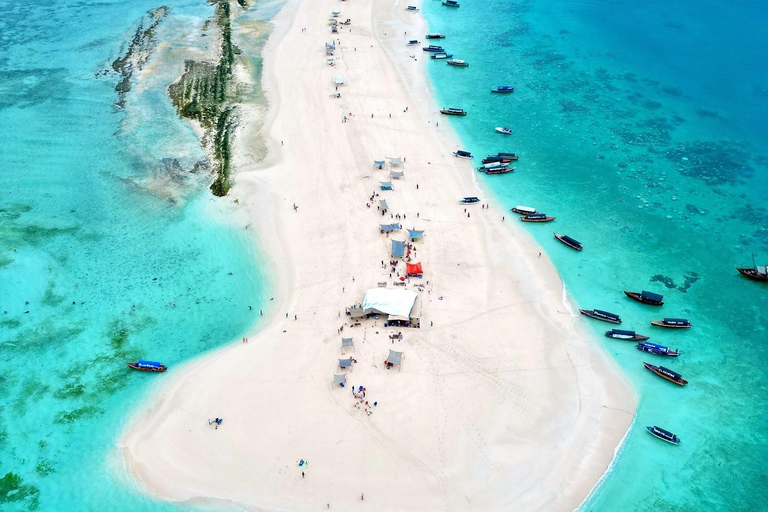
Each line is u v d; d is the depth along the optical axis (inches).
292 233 2896.2
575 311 2524.6
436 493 1833.2
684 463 1957.4
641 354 2338.8
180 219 3019.2
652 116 3932.1
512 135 3750.0
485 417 2059.5
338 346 2316.7
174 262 2763.3
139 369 2256.4
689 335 2422.5
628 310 2536.9
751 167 3427.7
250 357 2285.9
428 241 2849.4
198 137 3644.2
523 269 2723.9
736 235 2940.5
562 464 1927.9
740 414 2117.4
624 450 1989.4
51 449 1993.1
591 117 3941.9
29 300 2564.0
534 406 2107.5
